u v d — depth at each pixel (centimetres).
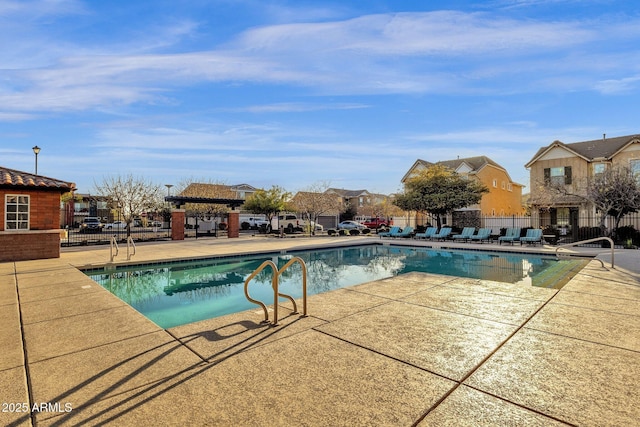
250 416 255
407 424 245
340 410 263
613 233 1872
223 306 779
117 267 1145
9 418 253
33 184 1196
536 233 1852
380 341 409
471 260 1484
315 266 1361
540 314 518
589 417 252
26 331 454
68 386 303
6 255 1165
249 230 3616
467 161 3356
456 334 433
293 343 402
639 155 2255
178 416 255
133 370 334
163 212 3381
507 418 251
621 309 544
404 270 1266
